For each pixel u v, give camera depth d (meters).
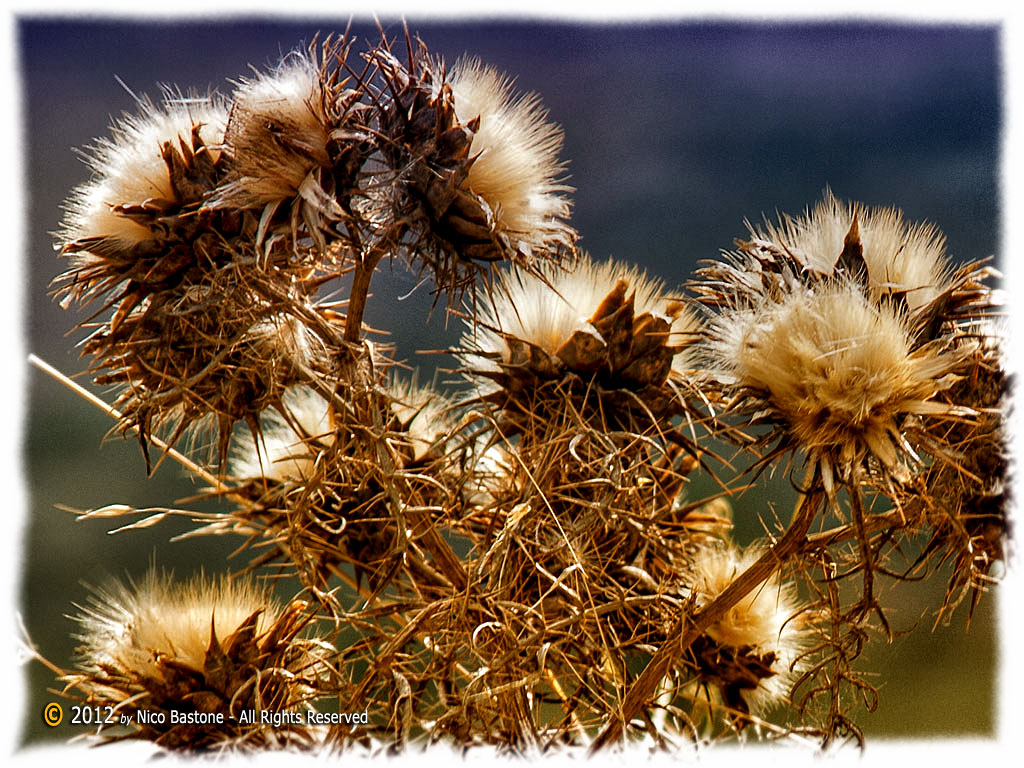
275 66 0.69
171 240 0.67
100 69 1.66
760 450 0.67
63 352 1.42
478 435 0.72
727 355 0.67
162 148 0.67
